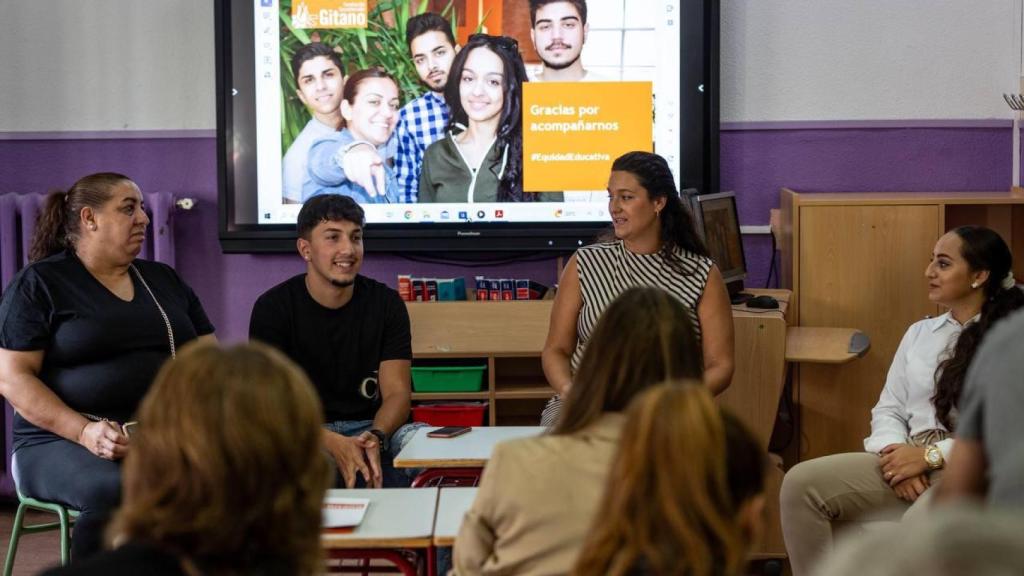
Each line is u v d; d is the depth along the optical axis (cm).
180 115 454
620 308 186
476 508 182
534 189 436
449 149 436
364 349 339
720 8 441
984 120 442
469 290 444
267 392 124
